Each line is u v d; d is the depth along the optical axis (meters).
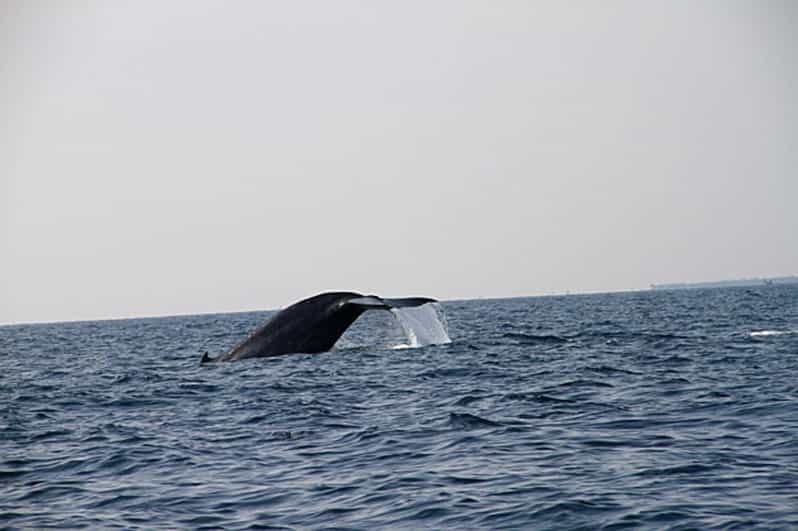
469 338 142.50
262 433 64.38
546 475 48.56
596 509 41.94
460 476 49.16
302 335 107.38
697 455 51.59
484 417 66.06
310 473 51.41
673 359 101.19
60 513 45.16
